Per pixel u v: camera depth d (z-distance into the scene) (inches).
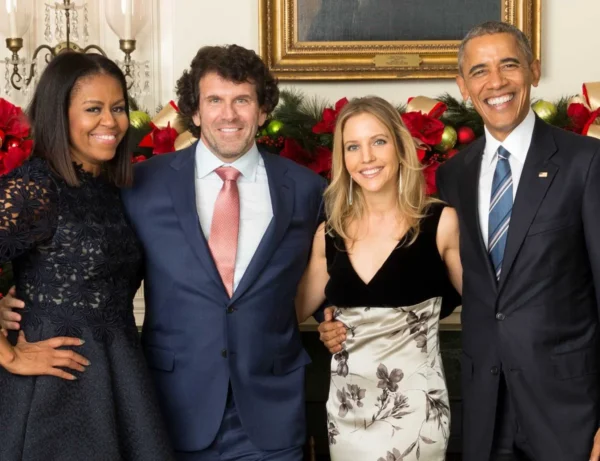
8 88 146.1
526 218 93.9
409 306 100.3
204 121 98.4
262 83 99.0
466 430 97.9
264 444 97.0
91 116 89.6
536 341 92.9
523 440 96.0
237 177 100.4
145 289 98.8
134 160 127.6
